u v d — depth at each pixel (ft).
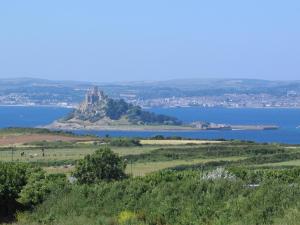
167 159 396.57
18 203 195.62
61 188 199.31
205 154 419.74
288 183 178.19
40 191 197.06
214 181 177.17
